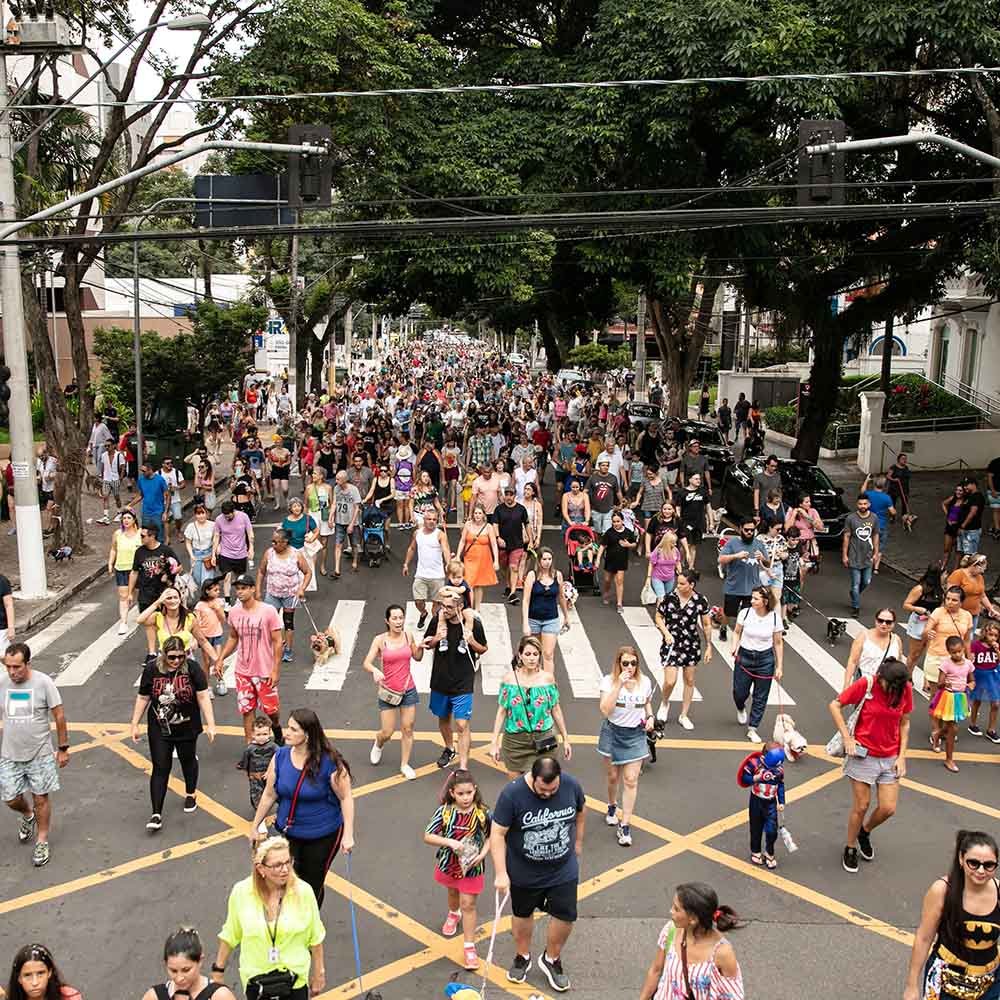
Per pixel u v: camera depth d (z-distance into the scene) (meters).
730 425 41.94
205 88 21.42
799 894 9.08
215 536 16.12
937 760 12.13
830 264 27.69
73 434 20.66
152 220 39.09
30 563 17.64
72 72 40.72
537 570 13.24
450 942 8.33
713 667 15.07
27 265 19.97
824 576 20.31
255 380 50.31
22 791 9.38
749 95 20.75
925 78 23.25
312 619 16.83
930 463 32.88
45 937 8.30
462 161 21.69
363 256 28.16
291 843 7.49
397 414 31.94
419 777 11.28
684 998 5.83
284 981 6.12
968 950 6.02
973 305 34.38
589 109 21.62
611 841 9.98
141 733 12.42
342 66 20.52
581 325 38.34
